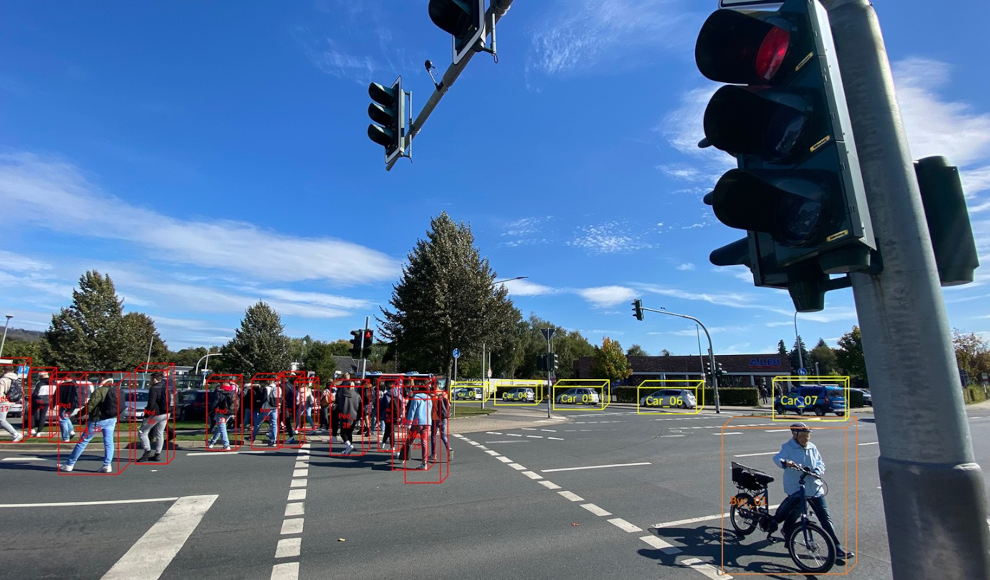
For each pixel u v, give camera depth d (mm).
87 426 9344
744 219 2117
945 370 1783
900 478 1769
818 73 1896
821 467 5309
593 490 8203
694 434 17016
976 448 13281
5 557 5082
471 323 22891
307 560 5145
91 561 5016
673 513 6910
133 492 7723
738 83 2131
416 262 23875
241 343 45906
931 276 1851
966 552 1664
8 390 12250
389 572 4871
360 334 16203
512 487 8375
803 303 2236
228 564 5012
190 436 14492
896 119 1972
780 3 2158
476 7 4238
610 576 4840
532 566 5055
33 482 8328
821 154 1871
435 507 7125
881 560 5352
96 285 39781
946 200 2059
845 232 1745
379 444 13172
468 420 22375
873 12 2074
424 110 5820
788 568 5105
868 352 1925
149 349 60594
